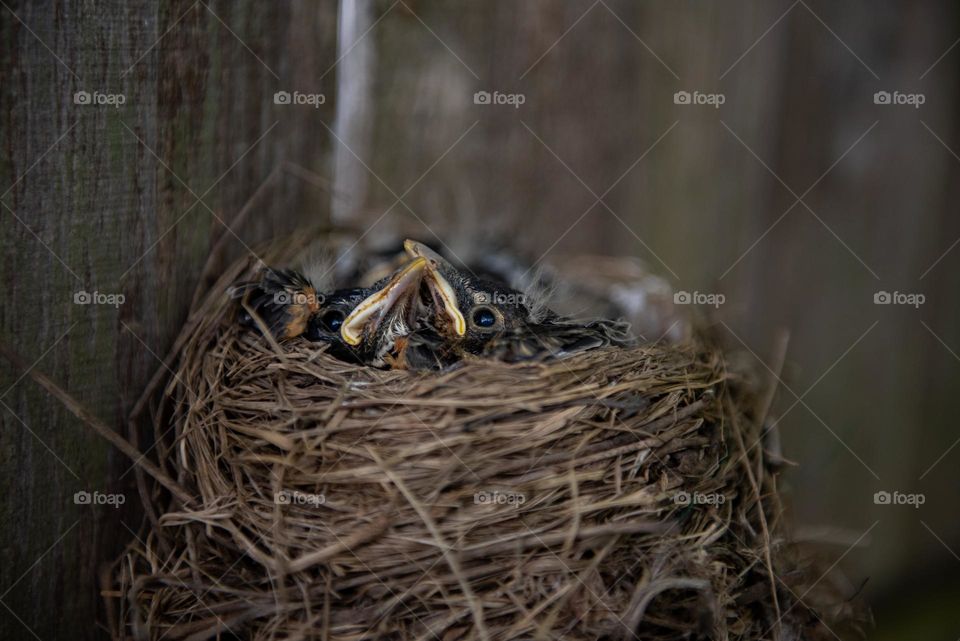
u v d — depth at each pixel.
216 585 0.31
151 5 0.32
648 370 0.34
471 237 0.41
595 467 0.32
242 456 0.32
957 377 0.47
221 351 0.34
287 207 0.36
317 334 0.36
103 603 0.33
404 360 0.37
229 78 0.34
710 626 0.31
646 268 0.43
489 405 0.32
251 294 0.34
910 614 0.46
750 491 0.34
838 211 0.45
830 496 0.45
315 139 0.37
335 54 0.37
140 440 0.33
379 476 0.32
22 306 0.31
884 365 0.46
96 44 0.32
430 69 0.40
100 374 0.32
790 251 0.44
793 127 0.44
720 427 0.34
